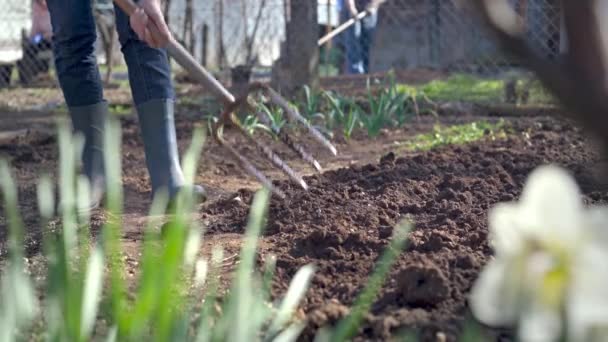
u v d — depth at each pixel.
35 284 2.76
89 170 4.30
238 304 1.85
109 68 12.02
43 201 2.05
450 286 2.50
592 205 3.51
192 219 3.91
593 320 1.18
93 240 3.37
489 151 5.09
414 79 11.27
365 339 2.25
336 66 12.31
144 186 5.01
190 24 11.05
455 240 3.07
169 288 1.86
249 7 12.37
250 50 11.02
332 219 3.58
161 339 1.86
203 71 3.94
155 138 4.15
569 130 6.28
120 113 8.86
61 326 1.86
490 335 2.22
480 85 9.86
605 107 1.04
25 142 6.81
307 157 4.27
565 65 1.07
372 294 1.99
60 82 4.30
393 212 3.67
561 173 1.22
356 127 7.32
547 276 1.21
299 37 8.49
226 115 4.02
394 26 13.06
